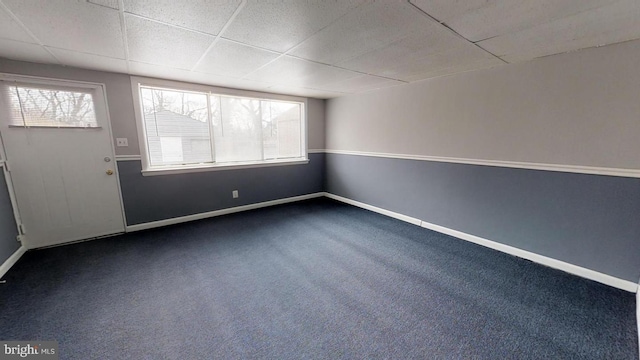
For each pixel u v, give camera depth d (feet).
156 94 11.14
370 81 11.23
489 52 7.41
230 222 12.37
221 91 12.60
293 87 12.71
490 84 9.02
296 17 5.38
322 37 6.45
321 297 6.76
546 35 6.20
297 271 8.03
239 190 13.98
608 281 7.21
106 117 9.98
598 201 7.23
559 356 4.96
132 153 10.69
